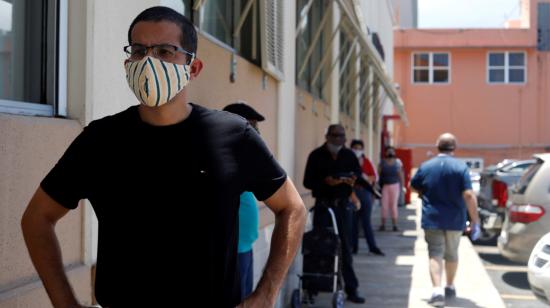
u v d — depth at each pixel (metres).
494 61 36.09
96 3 3.45
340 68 13.81
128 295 2.12
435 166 7.30
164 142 2.16
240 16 6.62
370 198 11.13
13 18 3.19
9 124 2.75
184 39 2.22
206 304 2.12
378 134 24.16
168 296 2.10
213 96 5.40
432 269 7.43
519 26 43.34
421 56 36.69
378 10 22.53
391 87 16.80
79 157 2.19
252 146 2.24
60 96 3.30
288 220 2.33
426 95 36.59
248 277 4.37
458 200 7.26
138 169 2.14
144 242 2.11
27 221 2.20
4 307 2.61
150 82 2.09
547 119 35.56
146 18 2.21
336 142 7.08
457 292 8.16
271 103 7.57
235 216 2.21
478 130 36.19
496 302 7.64
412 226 15.89
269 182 2.28
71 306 2.15
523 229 8.24
